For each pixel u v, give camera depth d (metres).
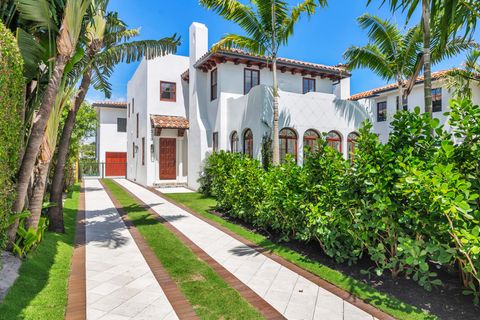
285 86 19.27
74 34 5.51
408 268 4.98
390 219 4.95
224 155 13.41
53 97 5.49
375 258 5.18
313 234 6.50
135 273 5.73
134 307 4.44
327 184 6.18
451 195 4.00
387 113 22.53
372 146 5.47
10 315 3.89
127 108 29.89
